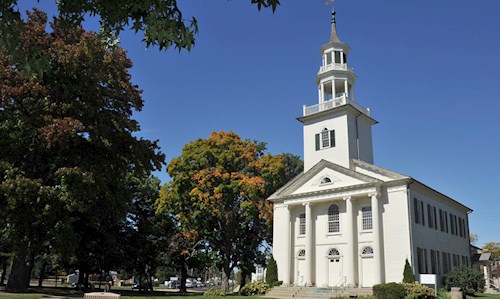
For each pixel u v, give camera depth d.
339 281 39.06
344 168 40.50
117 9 7.23
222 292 38.03
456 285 38.78
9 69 25.98
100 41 8.45
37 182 24.09
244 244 50.16
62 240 25.70
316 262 41.09
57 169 27.16
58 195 24.52
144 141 31.52
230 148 48.00
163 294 45.34
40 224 26.58
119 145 30.61
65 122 24.67
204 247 48.97
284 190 44.69
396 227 37.09
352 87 47.44
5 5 6.86
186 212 47.12
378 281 35.88
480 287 41.62
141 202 53.03
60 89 27.11
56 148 27.77
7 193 23.03
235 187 45.28
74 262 44.09
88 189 25.66
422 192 41.00
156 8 7.00
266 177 47.50
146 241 51.75
